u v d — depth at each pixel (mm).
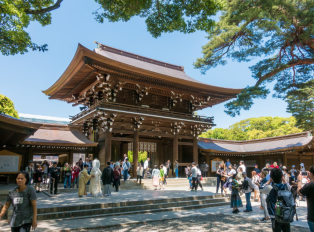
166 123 28656
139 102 27109
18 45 11031
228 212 12883
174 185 23344
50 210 11109
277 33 23406
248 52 26250
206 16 13391
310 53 26297
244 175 13070
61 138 24797
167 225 9961
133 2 11914
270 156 33656
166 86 27234
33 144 21875
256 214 12227
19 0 10508
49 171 16516
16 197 5312
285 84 28672
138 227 9625
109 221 10445
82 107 28891
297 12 21766
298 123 30828
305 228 9367
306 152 32531
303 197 17219
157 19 13883
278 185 5957
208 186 24516
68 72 23297
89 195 15898
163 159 32188
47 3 12352
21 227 5250
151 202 13773
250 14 22141
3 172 20812
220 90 30172
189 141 32281
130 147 30234
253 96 24234
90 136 27891
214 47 26969
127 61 29953
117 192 17828
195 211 13227
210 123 30703
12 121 12945
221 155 34656
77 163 19781
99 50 29688
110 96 24750
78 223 10039
